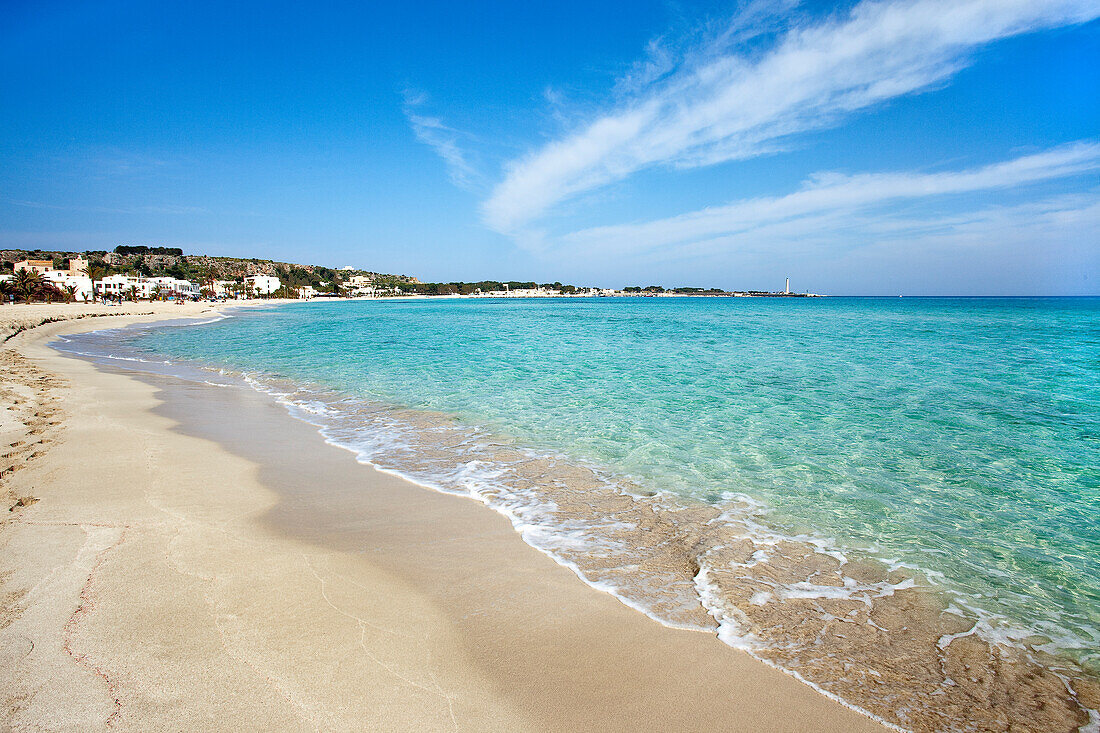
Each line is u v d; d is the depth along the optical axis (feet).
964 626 14.20
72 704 10.04
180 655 11.62
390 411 40.04
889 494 23.70
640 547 18.37
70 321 152.56
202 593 14.29
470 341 103.09
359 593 14.79
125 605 13.51
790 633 13.62
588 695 11.12
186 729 9.62
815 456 29.07
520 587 15.51
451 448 30.40
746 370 61.00
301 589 14.80
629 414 38.78
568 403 42.63
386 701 10.62
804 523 20.58
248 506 20.94
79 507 19.95
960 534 19.83
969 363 67.46
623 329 142.00
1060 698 11.58
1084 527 20.47
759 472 26.48
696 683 11.64
